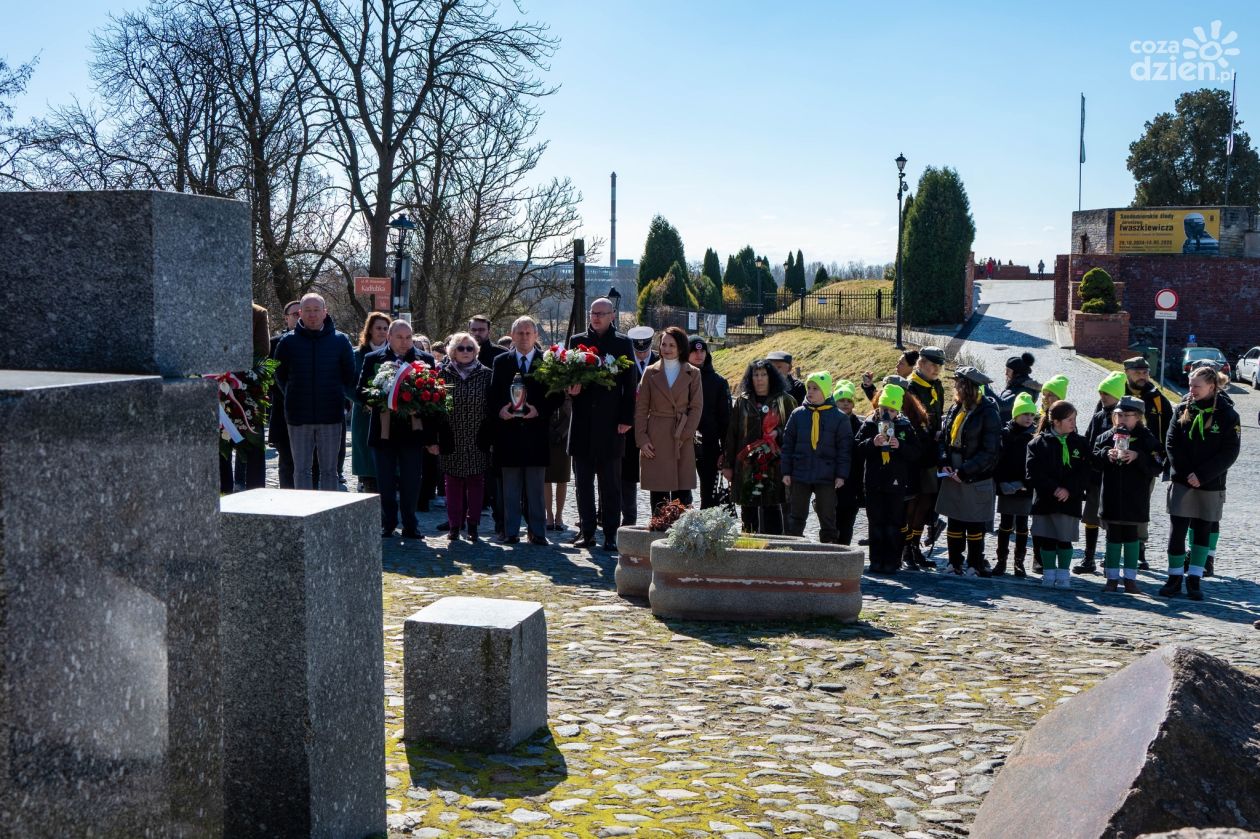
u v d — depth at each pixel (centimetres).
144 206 278
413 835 384
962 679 627
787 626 746
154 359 278
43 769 226
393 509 1058
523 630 501
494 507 1111
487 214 2931
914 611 823
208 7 2573
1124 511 984
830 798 442
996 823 378
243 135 2625
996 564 1096
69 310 284
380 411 1028
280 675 341
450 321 2975
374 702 378
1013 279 6812
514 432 1016
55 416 231
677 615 757
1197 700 357
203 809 284
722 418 1121
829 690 601
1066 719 407
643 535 821
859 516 1426
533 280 3072
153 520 264
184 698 277
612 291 2700
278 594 340
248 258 321
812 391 1012
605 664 639
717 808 425
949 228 4284
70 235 282
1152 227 4694
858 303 4862
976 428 1020
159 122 2595
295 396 997
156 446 266
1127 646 723
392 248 2894
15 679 219
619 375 1028
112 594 248
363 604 371
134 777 255
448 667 491
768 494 1040
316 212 2878
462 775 453
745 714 555
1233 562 1185
